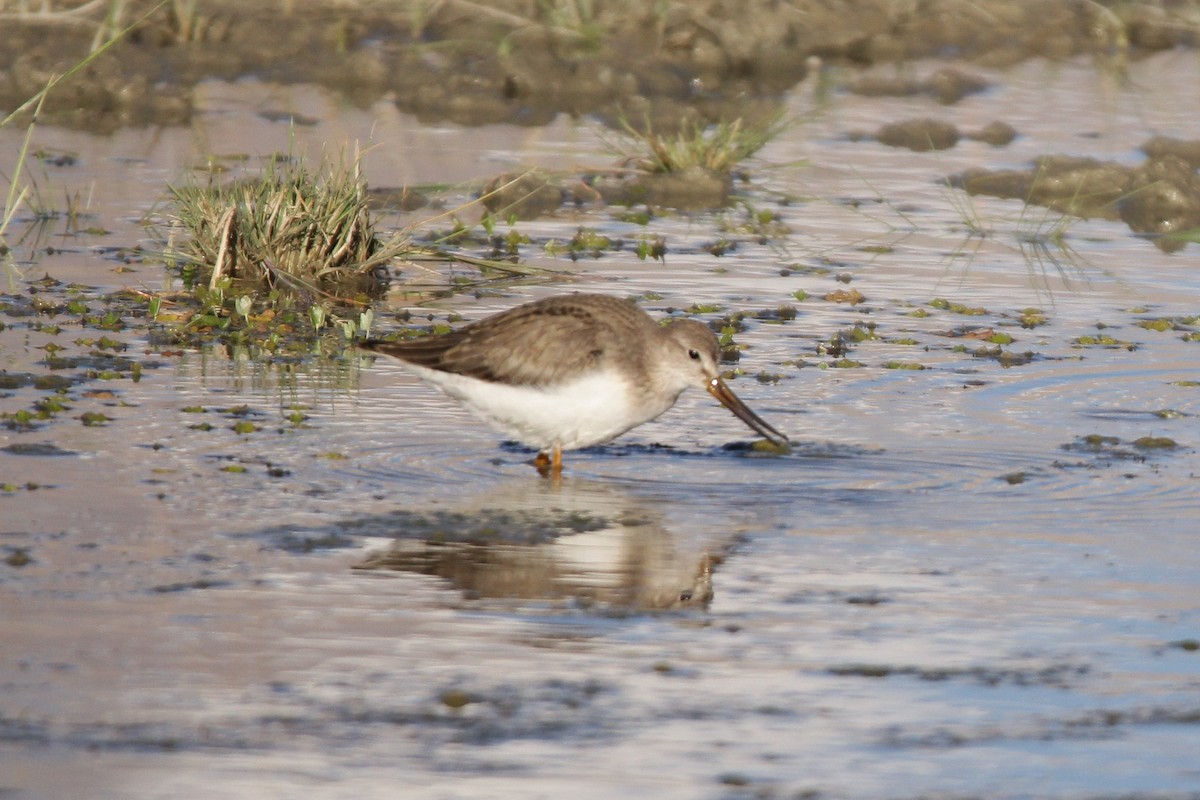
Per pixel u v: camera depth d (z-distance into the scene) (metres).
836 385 18.22
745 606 12.29
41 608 11.75
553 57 33.12
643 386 15.55
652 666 11.20
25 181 25.69
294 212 21.88
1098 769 9.88
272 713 10.34
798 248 24.44
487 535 13.66
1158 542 13.72
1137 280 23.06
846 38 37.19
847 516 14.34
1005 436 16.56
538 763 9.80
